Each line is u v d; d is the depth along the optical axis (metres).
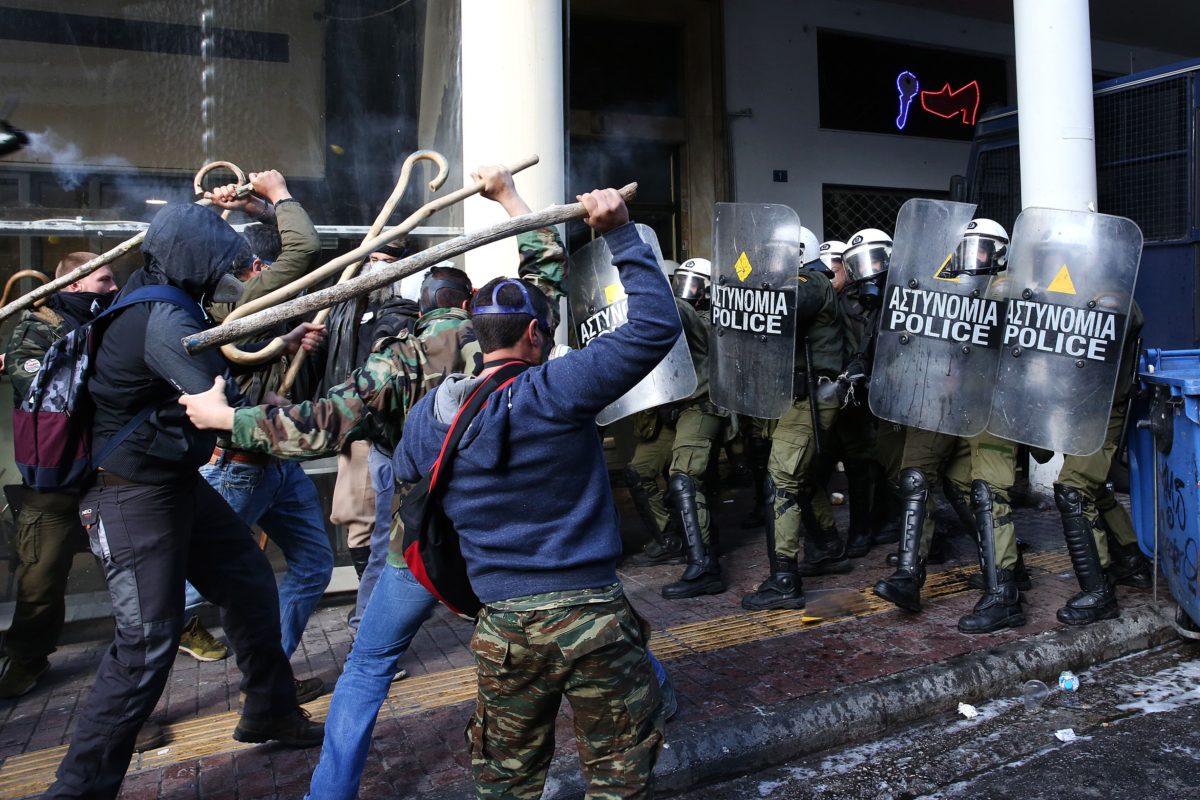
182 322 2.41
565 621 1.91
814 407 4.29
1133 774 2.86
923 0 8.95
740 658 3.70
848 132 8.84
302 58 5.52
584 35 7.89
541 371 1.96
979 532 4.00
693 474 4.70
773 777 2.96
